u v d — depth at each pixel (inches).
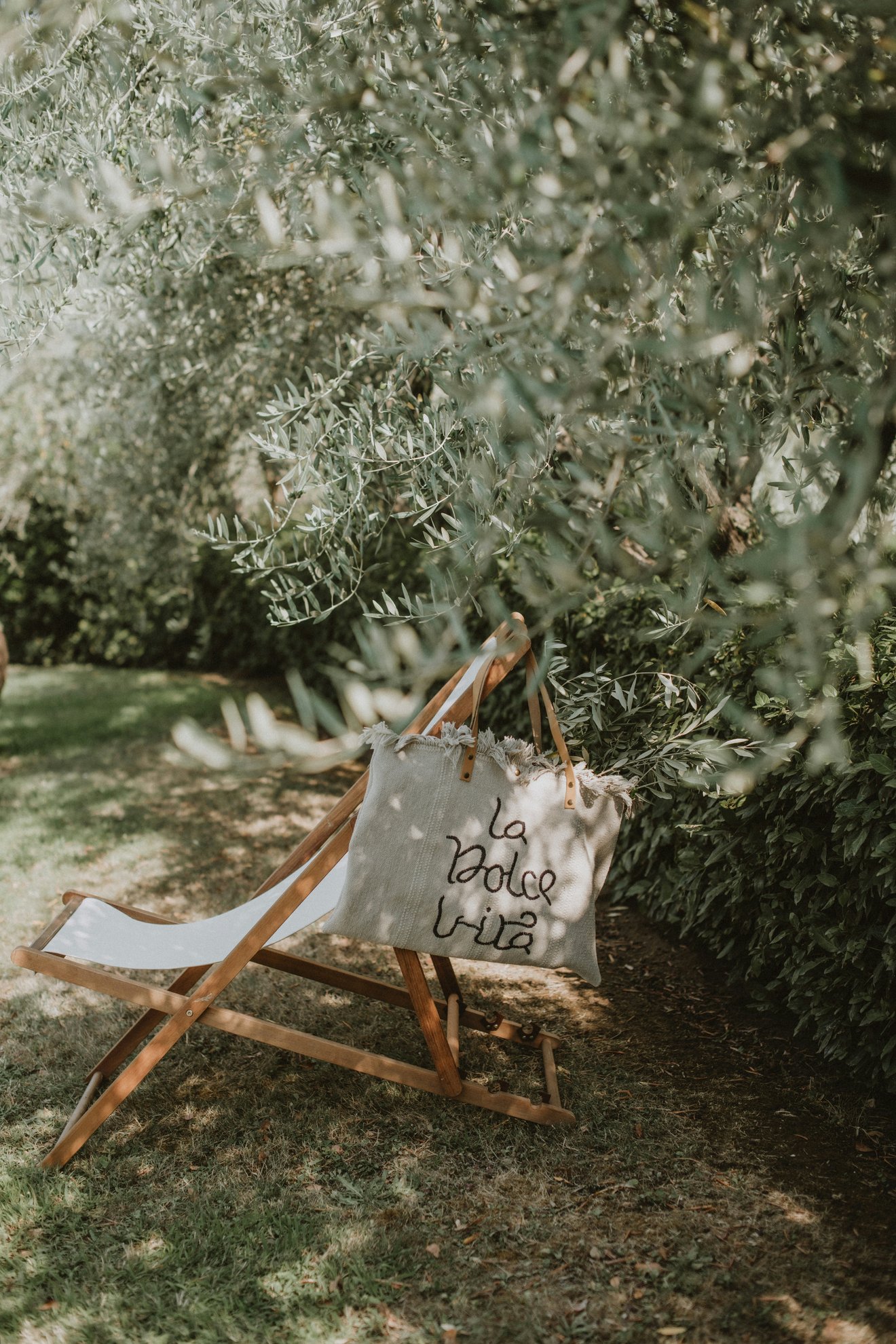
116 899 181.0
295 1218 96.9
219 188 81.7
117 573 314.3
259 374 187.3
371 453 102.4
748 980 143.4
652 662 148.8
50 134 108.8
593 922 106.0
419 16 80.5
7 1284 88.6
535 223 79.6
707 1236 95.0
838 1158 108.0
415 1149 108.8
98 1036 131.8
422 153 83.2
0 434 271.9
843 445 68.4
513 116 76.5
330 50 89.2
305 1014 138.4
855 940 115.5
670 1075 125.5
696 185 65.2
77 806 236.8
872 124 61.9
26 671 418.3
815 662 62.5
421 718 108.0
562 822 104.1
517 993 148.9
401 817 100.9
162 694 362.0
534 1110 110.7
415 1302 87.0
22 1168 104.5
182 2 96.3
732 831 134.0
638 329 78.4
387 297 70.2
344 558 105.0
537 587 77.7
